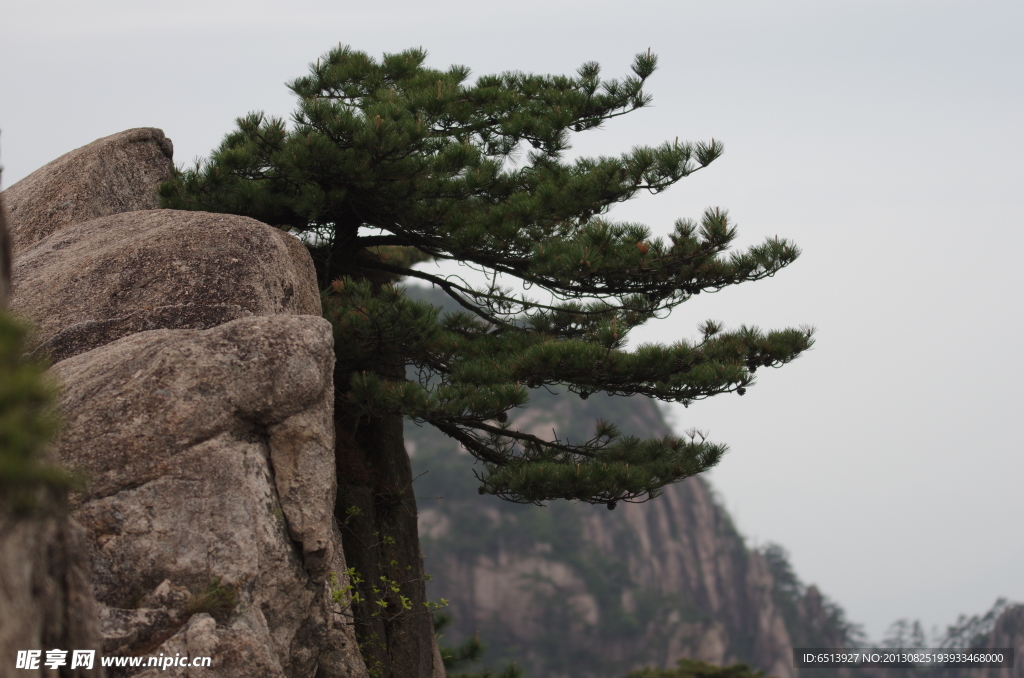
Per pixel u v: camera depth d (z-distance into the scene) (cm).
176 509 598
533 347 1156
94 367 652
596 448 1261
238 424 639
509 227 1209
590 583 12225
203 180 1151
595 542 12875
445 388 1091
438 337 1174
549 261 1199
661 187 1316
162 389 621
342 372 1170
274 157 1159
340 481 1084
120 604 570
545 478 1105
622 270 1243
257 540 618
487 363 1169
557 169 1403
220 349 645
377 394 1070
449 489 12612
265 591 623
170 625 565
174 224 852
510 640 11662
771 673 13538
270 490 645
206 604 573
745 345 1316
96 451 599
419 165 1172
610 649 11869
